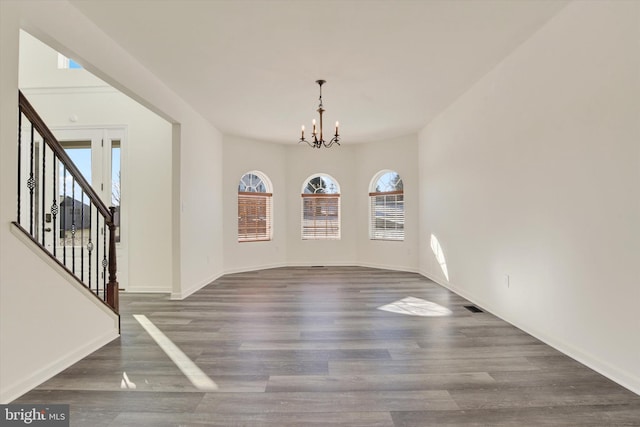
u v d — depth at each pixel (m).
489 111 3.70
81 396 2.01
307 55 3.27
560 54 2.62
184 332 3.13
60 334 2.36
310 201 7.29
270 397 2.00
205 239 5.34
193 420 1.78
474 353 2.62
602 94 2.24
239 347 2.76
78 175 2.81
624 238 2.09
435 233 5.45
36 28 2.19
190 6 2.50
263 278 5.85
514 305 3.28
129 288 5.00
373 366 2.40
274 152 7.07
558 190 2.65
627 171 2.07
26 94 5.05
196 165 4.97
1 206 1.92
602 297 2.26
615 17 2.13
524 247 3.11
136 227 5.02
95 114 5.05
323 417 1.80
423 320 3.46
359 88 4.10
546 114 2.78
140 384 2.16
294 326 3.29
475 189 4.06
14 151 2.00
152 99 3.65
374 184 7.11
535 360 2.49
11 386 1.97
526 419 1.78
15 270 2.00
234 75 3.70
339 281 5.55
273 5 2.50
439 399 1.97
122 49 3.11
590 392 2.04
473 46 3.12
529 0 2.46
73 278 2.50
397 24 2.76
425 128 5.82
